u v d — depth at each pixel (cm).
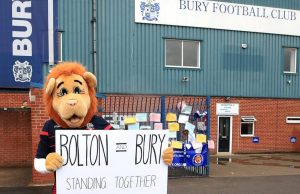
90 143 353
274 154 1684
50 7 1241
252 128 1678
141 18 1481
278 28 1722
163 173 372
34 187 877
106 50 1437
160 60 1513
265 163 1376
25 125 1254
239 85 1650
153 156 369
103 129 392
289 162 1412
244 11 1653
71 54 1390
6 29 1205
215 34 1606
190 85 1562
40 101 891
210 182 973
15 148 1245
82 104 360
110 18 1441
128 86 1466
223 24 1616
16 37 1216
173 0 1530
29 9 1221
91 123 393
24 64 1224
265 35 1700
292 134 1752
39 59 1234
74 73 380
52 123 374
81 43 1402
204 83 1588
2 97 1256
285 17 1738
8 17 1206
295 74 1762
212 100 1602
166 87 1523
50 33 1243
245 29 1656
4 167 1223
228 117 1636
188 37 1561
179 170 1107
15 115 1247
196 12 1568
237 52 1647
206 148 1028
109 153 358
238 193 860
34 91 888
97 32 1423
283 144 1733
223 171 1165
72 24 1389
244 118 1655
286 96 1744
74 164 349
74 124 364
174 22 1534
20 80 1224
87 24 1407
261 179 1034
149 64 1498
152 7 1498
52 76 374
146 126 976
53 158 335
